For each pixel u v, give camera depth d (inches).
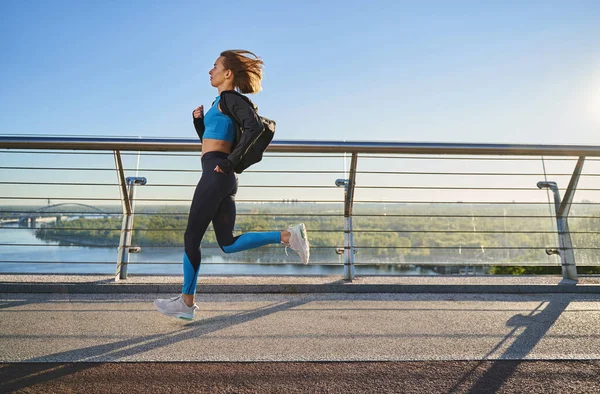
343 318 89.7
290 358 65.1
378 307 99.8
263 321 86.8
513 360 65.0
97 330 79.6
